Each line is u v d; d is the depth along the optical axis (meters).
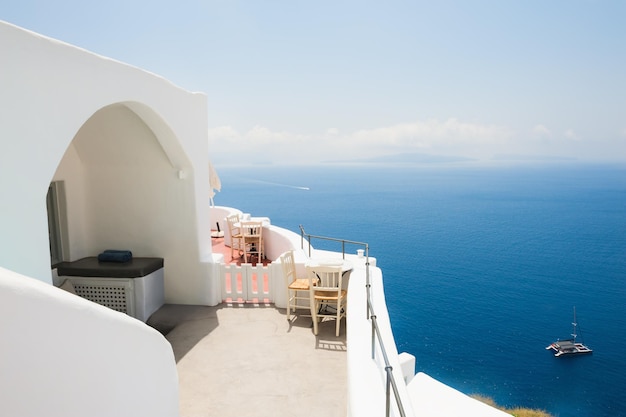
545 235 100.88
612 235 99.75
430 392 6.38
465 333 47.03
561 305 55.31
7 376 1.71
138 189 8.04
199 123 8.03
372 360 4.20
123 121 7.39
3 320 1.67
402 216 133.62
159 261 7.93
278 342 6.46
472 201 168.38
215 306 8.05
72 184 7.84
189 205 7.94
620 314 51.88
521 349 42.34
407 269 74.75
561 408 31.50
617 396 32.81
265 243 12.47
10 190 3.76
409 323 50.47
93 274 7.27
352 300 5.86
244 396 4.99
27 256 3.94
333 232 111.62
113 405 2.39
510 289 62.56
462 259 80.62
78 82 4.66
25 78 3.91
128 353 2.54
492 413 5.90
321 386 5.21
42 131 4.14
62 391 1.99
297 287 7.13
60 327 1.95
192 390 5.13
